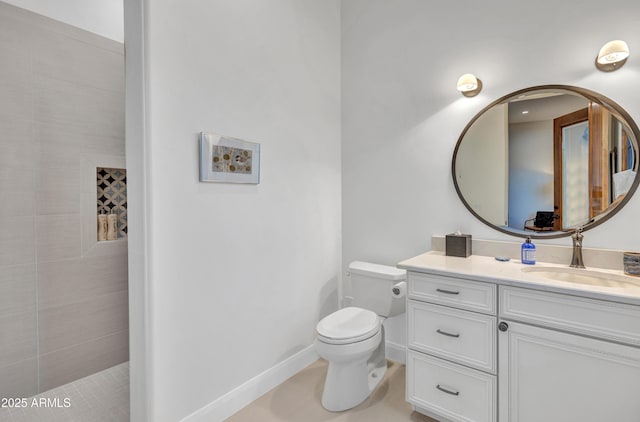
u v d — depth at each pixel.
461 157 2.08
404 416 1.79
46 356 2.03
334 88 2.59
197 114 1.65
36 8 1.95
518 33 1.88
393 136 2.38
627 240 1.62
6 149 1.85
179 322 1.58
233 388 1.85
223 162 1.75
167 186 1.53
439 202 2.19
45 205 2.00
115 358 2.34
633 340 1.21
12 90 1.86
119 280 2.36
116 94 2.31
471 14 2.04
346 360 1.77
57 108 2.04
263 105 2.01
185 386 1.61
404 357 2.37
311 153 2.38
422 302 1.72
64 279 2.09
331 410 1.84
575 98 1.72
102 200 2.38
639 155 1.57
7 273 1.88
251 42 1.92
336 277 2.65
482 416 1.54
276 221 2.11
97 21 2.22
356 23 2.56
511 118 1.92
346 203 2.66
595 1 1.66
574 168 1.74
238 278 1.88
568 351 1.34
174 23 1.54
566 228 1.76
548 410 1.39
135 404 1.53
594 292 1.26
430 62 2.21
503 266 1.71
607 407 1.27
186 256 1.61
